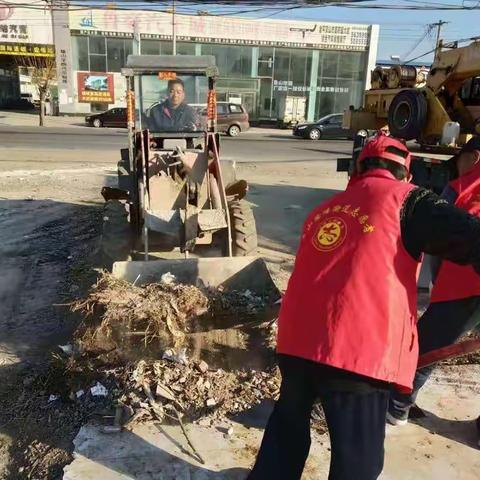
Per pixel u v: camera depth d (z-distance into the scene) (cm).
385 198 205
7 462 291
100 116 2911
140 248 559
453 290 290
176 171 555
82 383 345
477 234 189
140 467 275
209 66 579
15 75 4581
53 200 923
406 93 930
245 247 526
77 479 266
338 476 200
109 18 3525
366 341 195
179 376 344
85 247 646
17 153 1585
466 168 315
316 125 2636
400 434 309
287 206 948
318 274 208
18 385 355
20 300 494
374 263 199
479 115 865
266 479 219
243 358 371
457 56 855
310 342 202
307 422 222
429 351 291
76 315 457
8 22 3553
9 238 685
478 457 293
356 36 3806
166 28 3612
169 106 590
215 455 285
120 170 587
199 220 502
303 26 3734
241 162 1579
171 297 398
